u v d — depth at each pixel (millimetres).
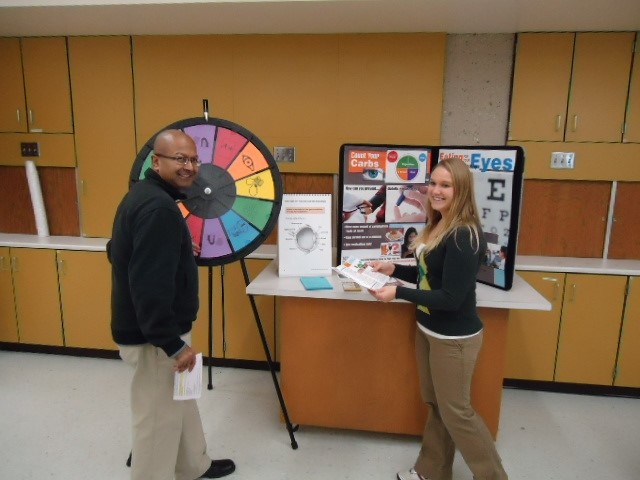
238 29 2775
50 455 2215
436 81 2791
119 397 2721
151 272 1454
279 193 2064
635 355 2746
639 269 2678
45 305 3154
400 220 2328
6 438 2334
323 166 2953
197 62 2934
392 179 2285
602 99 2725
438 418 1964
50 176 3248
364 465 2191
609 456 2283
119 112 3061
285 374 2320
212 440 2355
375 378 2256
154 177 1604
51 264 3090
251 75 2906
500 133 2877
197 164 1672
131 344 1607
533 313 2785
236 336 3057
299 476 2111
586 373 2809
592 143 2777
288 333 2277
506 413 2641
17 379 2902
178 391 1579
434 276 1725
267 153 2051
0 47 3076
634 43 2652
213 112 2975
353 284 2189
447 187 1658
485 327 2127
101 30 2861
